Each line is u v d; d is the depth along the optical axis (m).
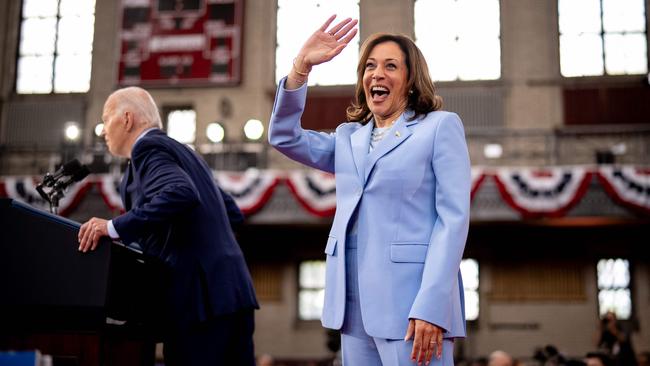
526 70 21.75
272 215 19.05
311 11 22.73
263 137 21.67
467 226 3.28
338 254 3.38
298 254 21.95
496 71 21.92
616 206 18.22
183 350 4.07
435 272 3.17
